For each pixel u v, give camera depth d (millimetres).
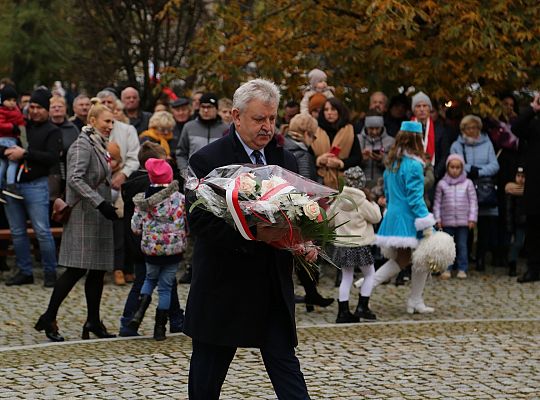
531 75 16281
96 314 10188
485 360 9023
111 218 9883
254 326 5844
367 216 11109
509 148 15164
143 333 10438
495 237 15242
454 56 16016
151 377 8305
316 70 14797
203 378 5973
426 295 13172
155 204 9781
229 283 5855
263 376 8328
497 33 15812
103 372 8469
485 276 14758
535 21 15969
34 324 11016
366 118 14664
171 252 9875
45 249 13344
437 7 15695
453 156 14586
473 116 14984
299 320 11406
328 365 8789
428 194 14344
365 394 7793
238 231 5691
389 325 10836
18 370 8500
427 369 8656
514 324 10891
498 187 15242
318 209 5691
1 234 14188
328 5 16594
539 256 14227
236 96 5945
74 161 10062
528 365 8844
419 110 14266
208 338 5863
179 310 10500
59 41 25781
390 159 11539
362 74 16672
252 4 17500
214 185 5688
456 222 14508
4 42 25578
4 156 13234
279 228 5641
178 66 19219
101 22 19703
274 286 5859
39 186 13250
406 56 16328
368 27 15953
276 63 16781
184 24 19094
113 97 13977
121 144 13656
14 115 13445
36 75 26016
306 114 12898
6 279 14117
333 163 13227
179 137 15289
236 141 6000
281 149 6137
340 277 13750
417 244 11422
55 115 14156
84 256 9992
